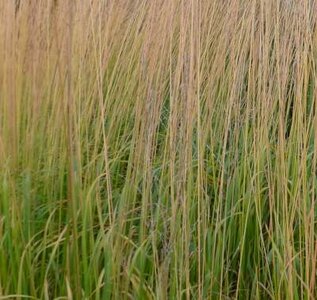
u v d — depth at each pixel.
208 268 1.78
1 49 1.88
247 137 2.12
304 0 1.88
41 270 1.69
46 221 1.83
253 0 2.01
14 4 1.89
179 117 1.88
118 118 2.30
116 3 2.41
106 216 1.91
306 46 1.86
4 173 1.81
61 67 1.74
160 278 1.60
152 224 1.71
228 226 1.92
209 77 2.12
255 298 1.79
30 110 1.97
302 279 1.68
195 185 1.96
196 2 1.73
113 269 1.64
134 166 1.94
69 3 1.61
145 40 2.02
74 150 1.94
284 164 1.77
